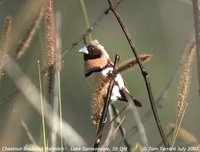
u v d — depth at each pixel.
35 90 7.41
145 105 23.69
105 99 7.27
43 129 7.05
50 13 7.30
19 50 8.05
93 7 25.52
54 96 7.37
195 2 7.30
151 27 25.67
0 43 7.57
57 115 7.38
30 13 8.49
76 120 21.61
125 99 10.45
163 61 24.72
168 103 20.16
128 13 26.27
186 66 7.26
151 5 25.77
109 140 7.68
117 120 8.20
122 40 25.47
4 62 7.57
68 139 7.42
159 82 24.20
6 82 13.64
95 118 7.06
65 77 23.16
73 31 23.77
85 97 23.03
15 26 8.51
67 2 10.91
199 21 7.27
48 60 7.33
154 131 19.11
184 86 7.24
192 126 17.28
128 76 23.83
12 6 18.92
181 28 24.86
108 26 25.56
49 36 7.31
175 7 25.00
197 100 20.56
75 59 23.47
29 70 9.05
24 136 10.74
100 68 10.68
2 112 13.85
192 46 7.30
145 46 25.50
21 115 8.35
